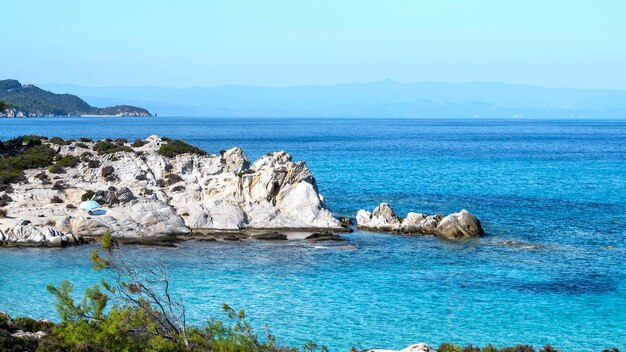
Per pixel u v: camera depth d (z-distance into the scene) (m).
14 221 64.31
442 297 47.19
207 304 44.59
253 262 56.31
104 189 74.62
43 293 46.44
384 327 41.22
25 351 28.36
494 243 64.69
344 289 48.88
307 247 62.38
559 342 39.25
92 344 27.03
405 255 59.50
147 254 58.41
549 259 58.19
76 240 61.44
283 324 41.34
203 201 74.81
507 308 45.00
